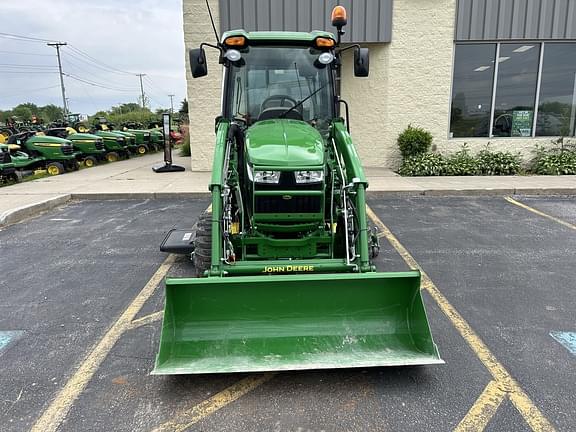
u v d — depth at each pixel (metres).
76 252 6.30
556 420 2.88
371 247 4.89
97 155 16.14
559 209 8.55
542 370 3.43
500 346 3.78
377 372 3.41
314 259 4.04
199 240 4.38
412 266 5.66
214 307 3.42
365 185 4.01
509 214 8.22
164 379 3.34
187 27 11.75
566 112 12.80
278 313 3.48
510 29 12.03
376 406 3.03
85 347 3.80
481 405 3.03
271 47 4.86
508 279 5.25
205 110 12.41
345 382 3.29
